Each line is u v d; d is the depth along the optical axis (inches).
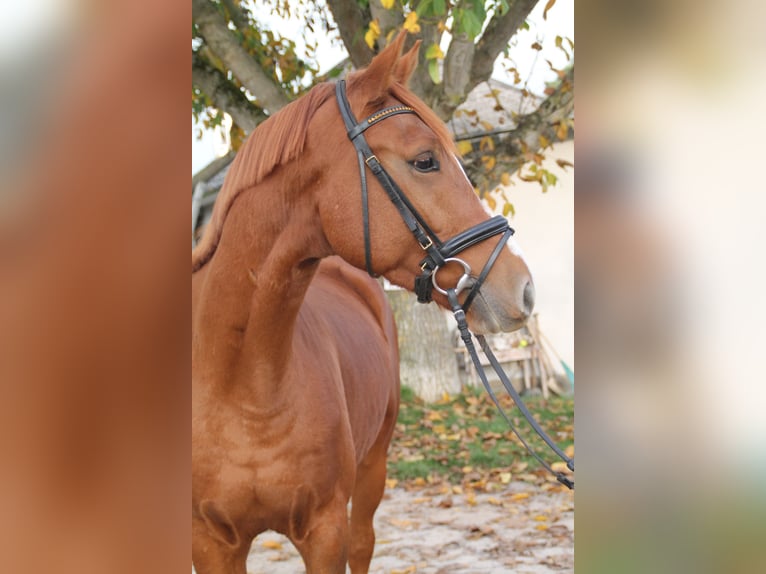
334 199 64.9
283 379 69.6
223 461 69.6
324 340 82.8
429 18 166.1
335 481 74.4
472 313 64.5
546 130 202.4
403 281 66.5
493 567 131.6
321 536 73.1
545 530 152.1
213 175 265.6
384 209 64.1
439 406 264.4
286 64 224.8
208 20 184.7
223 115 235.0
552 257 317.4
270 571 133.1
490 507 169.3
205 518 71.8
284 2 219.3
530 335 297.4
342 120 65.5
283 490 70.4
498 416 254.8
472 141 236.4
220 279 68.4
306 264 68.9
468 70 179.9
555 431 236.1
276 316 67.4
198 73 203.6
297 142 65.5
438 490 183.6
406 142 63.7
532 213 320.2
